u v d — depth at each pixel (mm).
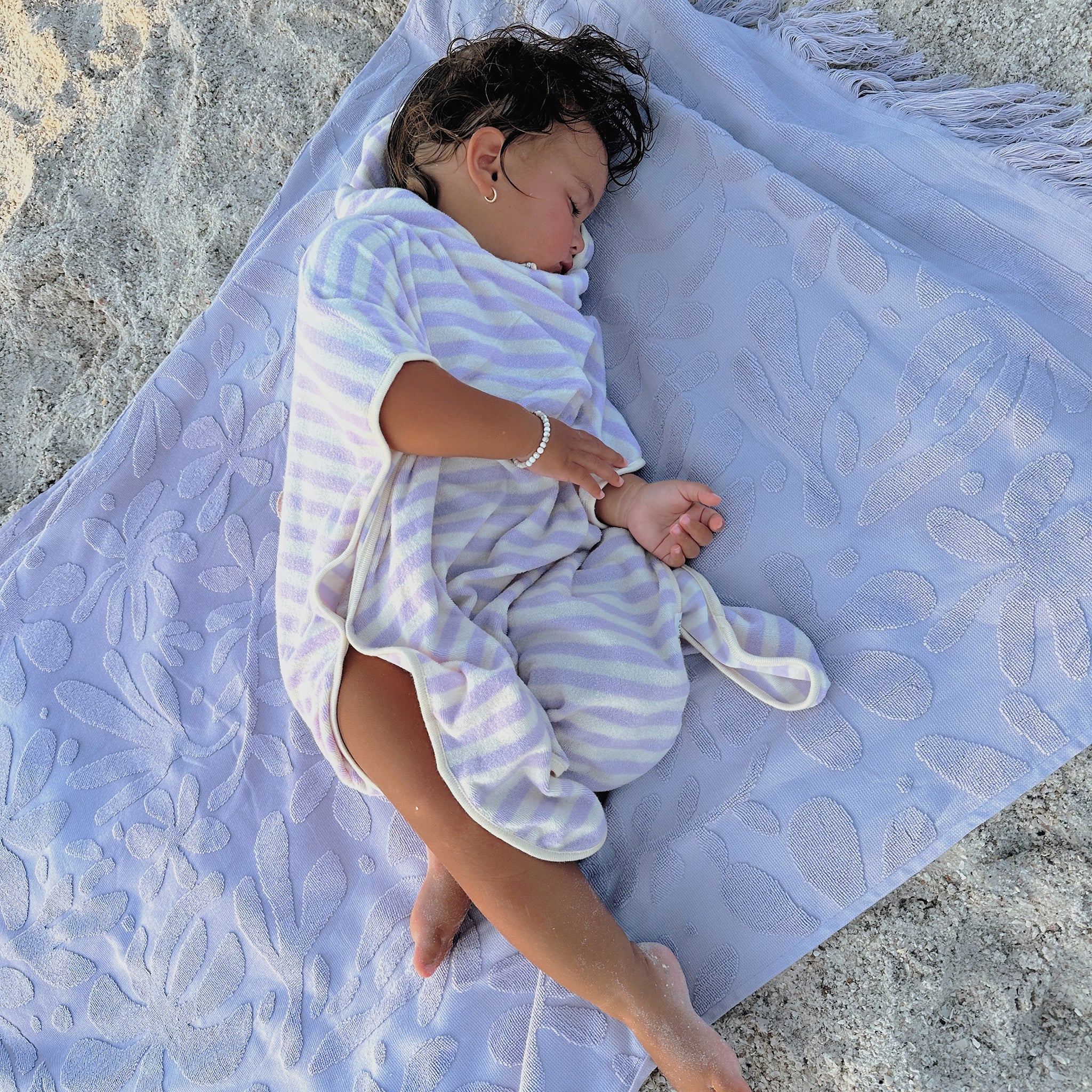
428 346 1525
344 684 1406
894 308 1560
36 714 1745
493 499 1529
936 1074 1341
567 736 1402
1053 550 1410
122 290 2281
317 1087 1440
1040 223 1559
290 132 2256
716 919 1437
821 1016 1411
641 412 1739
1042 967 1373
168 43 2424
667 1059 1288
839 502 1547
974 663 1426
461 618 1412
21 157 2502
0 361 2348
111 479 1907
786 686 1477
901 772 1420
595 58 1798
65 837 1652
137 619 1817
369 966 1513
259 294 1985
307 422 1501
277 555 1838
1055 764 1367
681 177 1760
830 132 1737
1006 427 1462
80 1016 1550
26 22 2551
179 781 1679
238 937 1558
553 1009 1388
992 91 1663
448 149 1658
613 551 1592
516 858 1322
